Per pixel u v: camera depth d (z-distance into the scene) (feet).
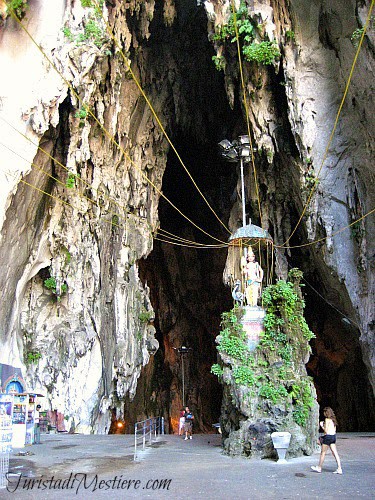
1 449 25.17
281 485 23.15
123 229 70.18
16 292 56.90
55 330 65.51
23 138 48.55
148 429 59.93
